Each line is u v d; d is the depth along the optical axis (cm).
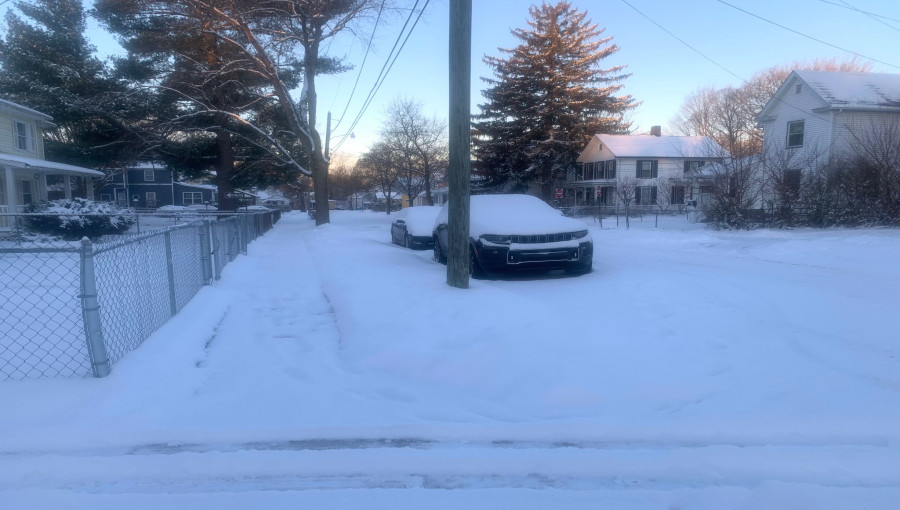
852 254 1294
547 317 675
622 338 624
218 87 3005
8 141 2398
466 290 828
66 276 1171
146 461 378
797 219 2053
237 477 360
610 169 4584
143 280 679
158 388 497
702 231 2141
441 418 453
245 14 2498
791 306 771
